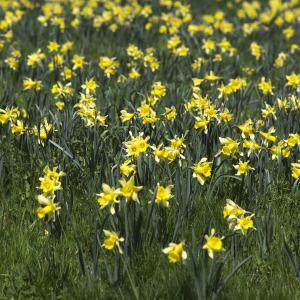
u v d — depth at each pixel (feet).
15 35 68.49
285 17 76.79
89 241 27.68
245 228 26.23
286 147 33.76
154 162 32.19
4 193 33.12
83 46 64.13
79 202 31.58
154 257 26.68
